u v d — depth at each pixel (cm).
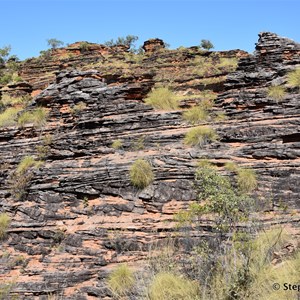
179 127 1385
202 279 876
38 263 1123
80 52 5400
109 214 1184
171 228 1082
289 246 949
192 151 1272
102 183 1253
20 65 5388
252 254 895
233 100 1415
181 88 3181
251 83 1464
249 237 950
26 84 3816
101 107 1508
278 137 1240
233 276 838
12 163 1524
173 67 4156
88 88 1608
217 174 1015
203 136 1306
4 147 1595
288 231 1003
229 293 799
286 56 1520
